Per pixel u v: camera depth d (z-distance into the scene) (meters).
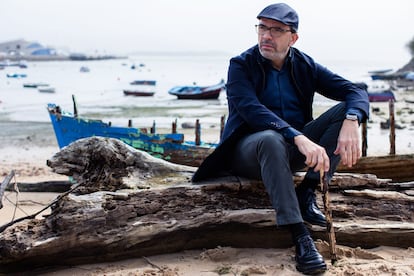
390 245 4.07
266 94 3.98
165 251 3.97
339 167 6.72
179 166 4.58
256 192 4.20
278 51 3.83
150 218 3.90
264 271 3.54
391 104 7.07
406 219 4.20
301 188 4.04
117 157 4.37
